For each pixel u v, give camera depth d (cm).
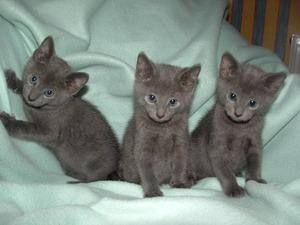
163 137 45
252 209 38
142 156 45
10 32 48
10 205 36
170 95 43
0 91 44
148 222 36
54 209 35
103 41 52
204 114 52
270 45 69
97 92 52
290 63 69
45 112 47
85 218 35
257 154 47
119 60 50
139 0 54
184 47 52
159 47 52
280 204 39
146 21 53
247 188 43
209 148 47
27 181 44
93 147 49
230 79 45
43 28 47
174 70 45
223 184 44
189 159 49
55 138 48
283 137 51
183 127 46
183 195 41
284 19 68
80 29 50
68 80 46
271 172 51
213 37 51
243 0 68
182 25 53
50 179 46
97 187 43
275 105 50
